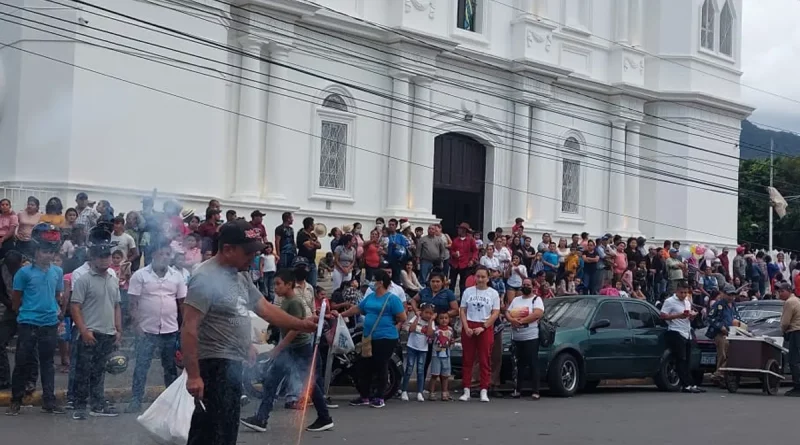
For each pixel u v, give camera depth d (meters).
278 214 22.44
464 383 15.26
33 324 11.89
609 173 31.45
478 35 27.44
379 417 12.88
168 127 20.03
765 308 21.39
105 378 13.39
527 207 28.80
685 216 32.25
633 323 17.44
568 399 15.81
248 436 10.91
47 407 12.02
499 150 28.25
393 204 25.22
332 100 24.19
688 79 32.31
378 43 25.02
